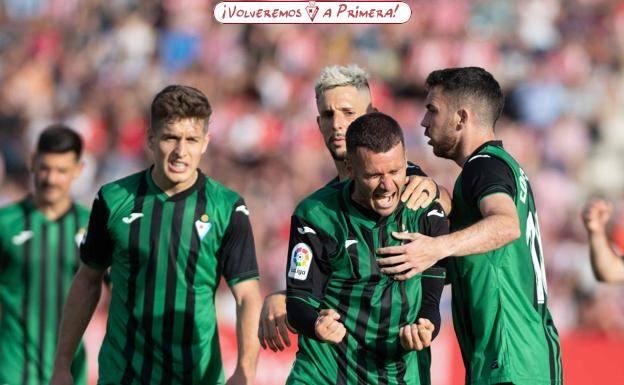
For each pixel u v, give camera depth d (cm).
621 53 6562
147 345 1881
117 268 1903
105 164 5816
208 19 6812
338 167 2070
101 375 1903
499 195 1614
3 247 2514
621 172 5834
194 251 1883
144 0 6981
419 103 6116
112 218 1889
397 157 1605
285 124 5962
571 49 6488
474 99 1748
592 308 4750
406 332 1619
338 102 2031
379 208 1639
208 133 1909
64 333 1936
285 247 4938
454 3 6656
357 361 1712
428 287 1716
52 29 7038
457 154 1781
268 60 6469
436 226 1697
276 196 5416
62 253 2536
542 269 1742
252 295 1895
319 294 1705
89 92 6456
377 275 1692
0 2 7462
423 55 6347
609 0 6862
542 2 6738
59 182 2511
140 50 6725
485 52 6350
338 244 1698
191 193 1903
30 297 2511
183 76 6494
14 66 6725
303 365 1741
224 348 3225
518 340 1667
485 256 1684
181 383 1889
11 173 5859
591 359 3291
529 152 5772
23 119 6322
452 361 3244
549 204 5519
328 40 6544
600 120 6109
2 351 2498
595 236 2275
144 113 6194
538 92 6081
